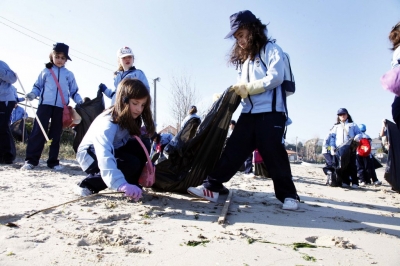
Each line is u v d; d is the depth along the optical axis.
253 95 3.60
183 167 3.84
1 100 6.20
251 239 2.43
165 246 2.22
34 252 2.00
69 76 6.30
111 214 2.84
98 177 3.62
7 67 5.90
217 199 3.89
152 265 1.92
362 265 2.06
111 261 1.94
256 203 3.84
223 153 3.77
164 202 3.53
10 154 6.42
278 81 3.45
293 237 2.57
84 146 3.58
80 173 5.76
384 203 4.72
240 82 3.71
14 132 9.38
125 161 3.51
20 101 9.02
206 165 3.79
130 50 5.19
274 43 3.63
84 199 3.42
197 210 3.29
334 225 2.98
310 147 78.56
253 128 3.67
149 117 3.48
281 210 3.48
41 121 5.99
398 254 2.27
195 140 3.72
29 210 2.88
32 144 5.96
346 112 7.45
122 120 3.28
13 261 1.86
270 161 3.56
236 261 2.03
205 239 2.40
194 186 3.80
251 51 3.64
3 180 4.45
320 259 2.13
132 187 2.91
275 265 2.00
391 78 2.54
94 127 3.54
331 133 7.52
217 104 3.74
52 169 6.02
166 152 3.86
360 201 4.78
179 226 2.69
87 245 2.19
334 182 7.04
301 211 3.49
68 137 13.69
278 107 3.54
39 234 2.31
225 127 3.76
